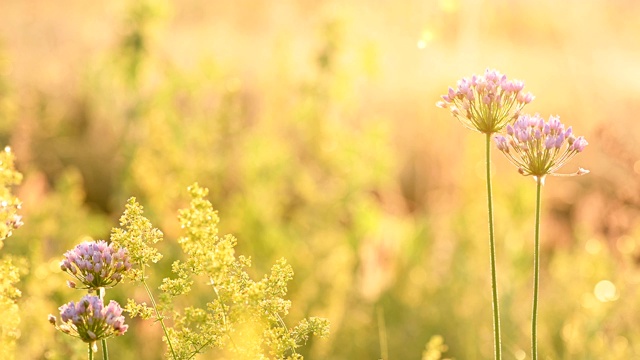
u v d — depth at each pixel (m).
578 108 12.84
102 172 9.38
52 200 6.56
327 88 8.09
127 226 2.33
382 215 7.65
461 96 2.63
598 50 17.58
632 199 6.43
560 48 17.30
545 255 7.93
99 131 9.54
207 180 7.56
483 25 15.90
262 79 8.63
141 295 5.71
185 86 7.66
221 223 7.23
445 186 9.05
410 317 6.66
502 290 6.65
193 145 7.57
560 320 6.44
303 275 6.68
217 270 2.27
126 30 7.71
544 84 14.58
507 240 7.50
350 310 6.61
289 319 6.15
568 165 9.12
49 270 4.57
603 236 6.76
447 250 7.53
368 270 6.04
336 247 7.28
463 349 6.43
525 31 17.64
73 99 10.01
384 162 7.83
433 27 5.16
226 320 2.31
